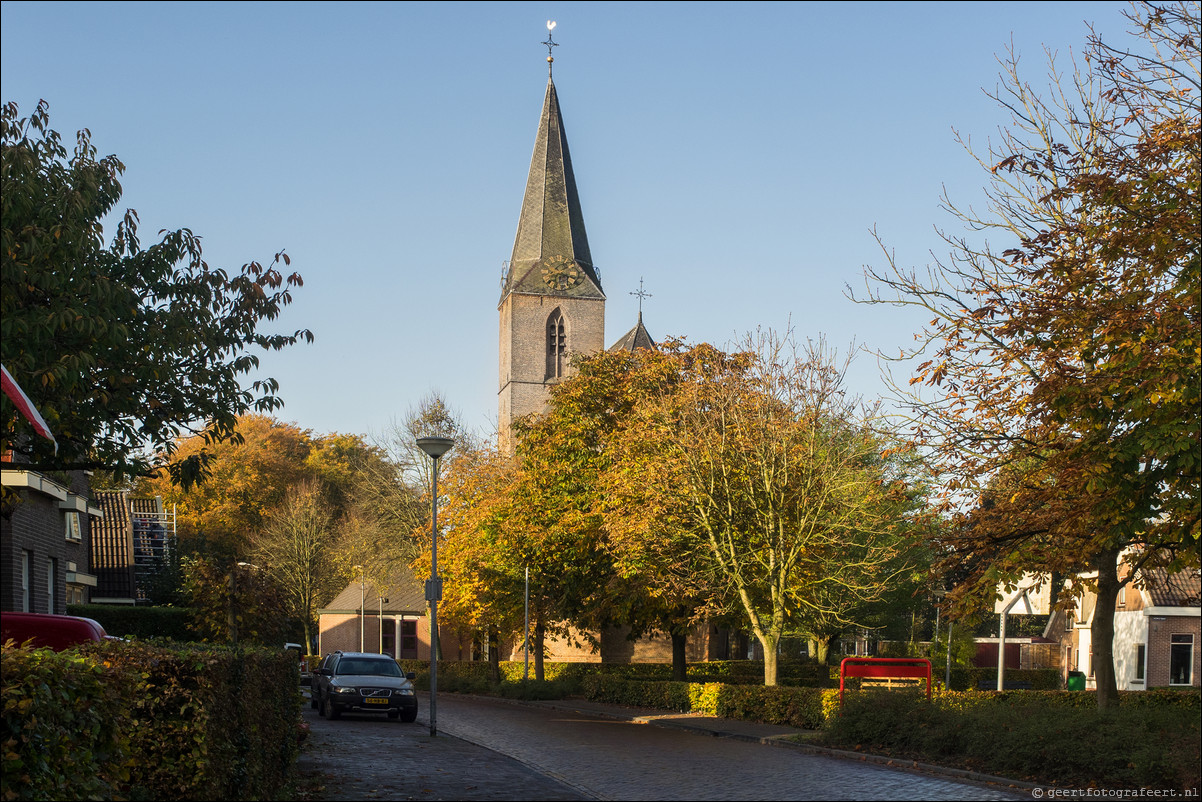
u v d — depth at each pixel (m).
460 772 15.45
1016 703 17.22
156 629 30.17
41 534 24.88
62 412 13.45
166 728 8.16
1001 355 17.11
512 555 38.69
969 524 18.33
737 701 27.27
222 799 8.84
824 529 27.17
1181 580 36.31
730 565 28.20
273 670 12.59
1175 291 14.79
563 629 48.16
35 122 14.52
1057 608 19.25
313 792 13.06
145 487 68.31
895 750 17.70
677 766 16.50
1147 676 35.88
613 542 29.28
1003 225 18.83
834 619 33.47
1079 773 13.83
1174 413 14.04
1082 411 15.01
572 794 13.18
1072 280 15.86
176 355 14.48
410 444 64.69
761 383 28.19
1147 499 15.51
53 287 13.19
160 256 14.72
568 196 80.75
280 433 77.69
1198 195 14.81
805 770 15.94
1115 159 15.70
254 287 14.98
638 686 34.09
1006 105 18.97
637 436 29.64
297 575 65.06
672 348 34.34
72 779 6.25
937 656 46.75
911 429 18.34
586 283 80.00
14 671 5.80
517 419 40.22
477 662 53.53
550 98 81.12
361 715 28.95
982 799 12.73
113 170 15.21
